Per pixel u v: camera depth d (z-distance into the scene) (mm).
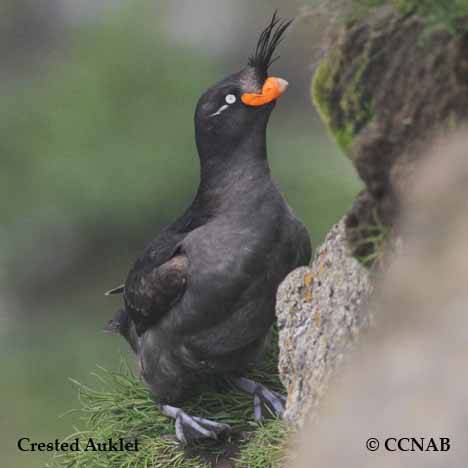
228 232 8883
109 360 22141
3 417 20000
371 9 6504
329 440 4426
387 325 4629
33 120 27484
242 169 8969
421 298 4535
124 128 26000
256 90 8906
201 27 32312
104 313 24891
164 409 9719
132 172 25344
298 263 9133
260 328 9242
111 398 9984
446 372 4184
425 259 4707
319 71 6879
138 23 27156
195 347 9367
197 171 25656
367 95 6578
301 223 9172
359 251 6629
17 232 26531
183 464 9102
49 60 31688
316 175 25062
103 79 26609
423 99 6137
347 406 4438
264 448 8305
